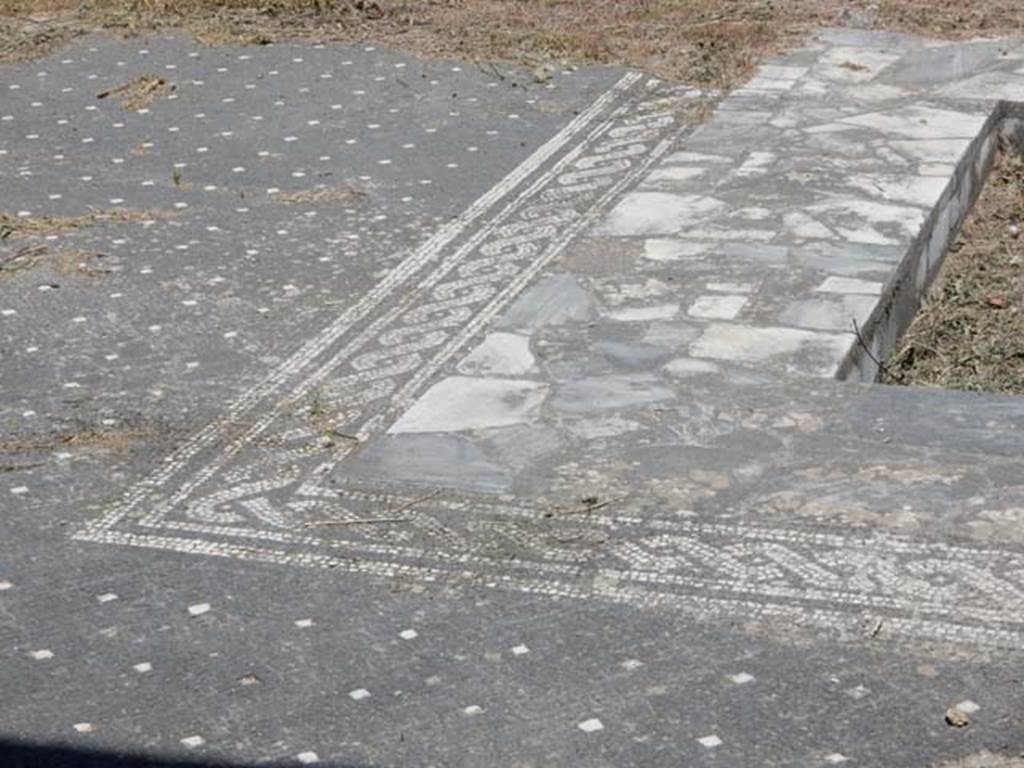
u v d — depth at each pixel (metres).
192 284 7.80
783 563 5.49
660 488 5.92
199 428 6.49
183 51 11.31
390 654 5.13
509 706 4.88
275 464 6.21
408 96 10.38
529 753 4.67
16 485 6.12
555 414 6.45
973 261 8.88
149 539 5.78
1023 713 4.77
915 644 5.08
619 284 7.60
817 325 7.10
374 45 11.38
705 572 5.46
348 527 5.80
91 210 8.73
